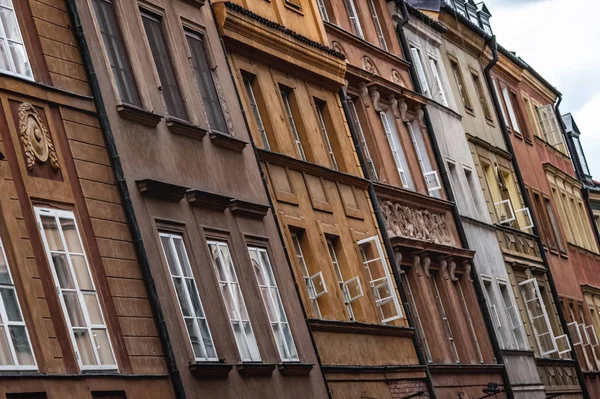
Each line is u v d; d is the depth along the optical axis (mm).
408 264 46844
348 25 48969
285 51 41562
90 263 27719
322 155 42562
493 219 59844
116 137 29906
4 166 25969
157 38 33719
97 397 26531
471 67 63875
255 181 36562
